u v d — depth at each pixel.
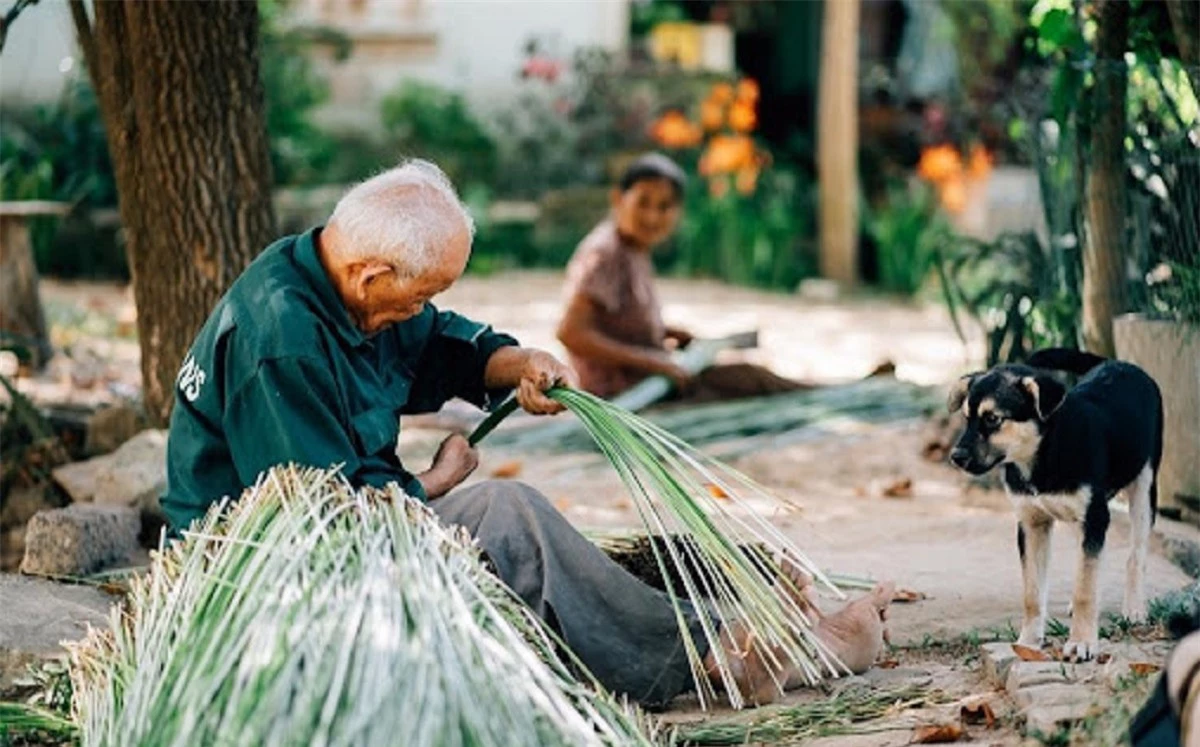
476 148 20.97
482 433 6.66
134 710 4.94
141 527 8.06
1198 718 4.39
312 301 5.87
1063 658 5.84
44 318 12.73
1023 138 10.16
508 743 4.67
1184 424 7.88
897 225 19.25
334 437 5.77
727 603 5.93
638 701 5.92
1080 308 9.12
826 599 7.12
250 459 5.79
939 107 19.64
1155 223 8.62
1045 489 5.92
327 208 18.78
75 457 9.79
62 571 7.43
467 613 4.99
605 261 11.59
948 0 18.02
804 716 5.74
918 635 6.71
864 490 9.52
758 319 16.91
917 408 11.34
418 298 5.92
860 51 21.66
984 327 9.84
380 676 4.71
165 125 8.85
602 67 21.34
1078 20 8.83
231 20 8.91
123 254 17.78
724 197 20.17
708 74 21.31
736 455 10.41
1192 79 7.77
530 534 5.90
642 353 11.62
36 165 16.58
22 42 17.12
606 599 5.93
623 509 8.97
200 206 8.88
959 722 5.53
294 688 4.71
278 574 5.04
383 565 5.07
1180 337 7.86
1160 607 6.57
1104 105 8.52
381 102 21.05
